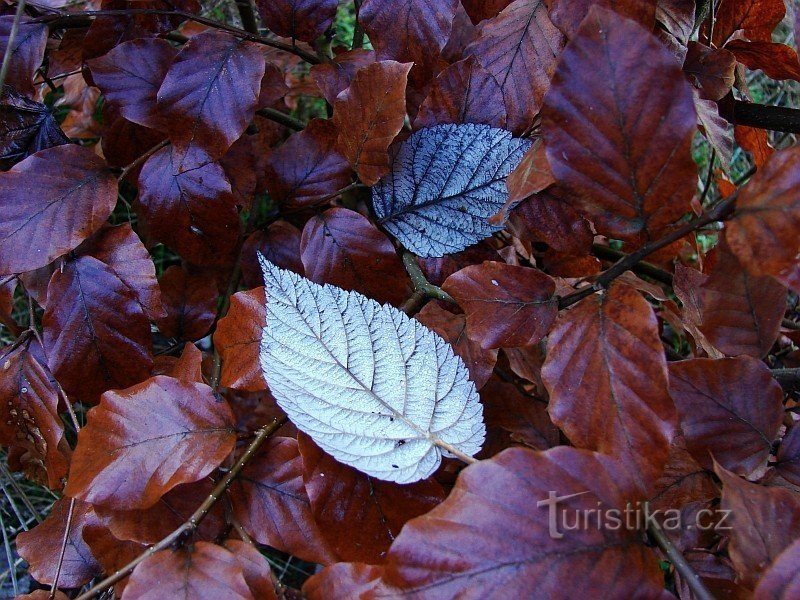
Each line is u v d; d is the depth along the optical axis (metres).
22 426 0.38
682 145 0.25
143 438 0.30
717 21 0.41
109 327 0.36
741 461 0.29
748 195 0.24
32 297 0.39
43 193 0.35
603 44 0.25
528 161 0.30
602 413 0.27
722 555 0.34
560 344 0.28
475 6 0.37
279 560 0.50
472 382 0.31
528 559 0.24
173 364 0.40
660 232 0.27
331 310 0.31
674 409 0.26
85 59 0.40
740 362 0.28
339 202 0.50
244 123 0.35
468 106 0.36
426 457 0.29
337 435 0.29
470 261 0.37
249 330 0.33
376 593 0.24
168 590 0.27
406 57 0.35
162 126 0.36
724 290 0.29
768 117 0.40
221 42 0.36
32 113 0.38
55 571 0.35
